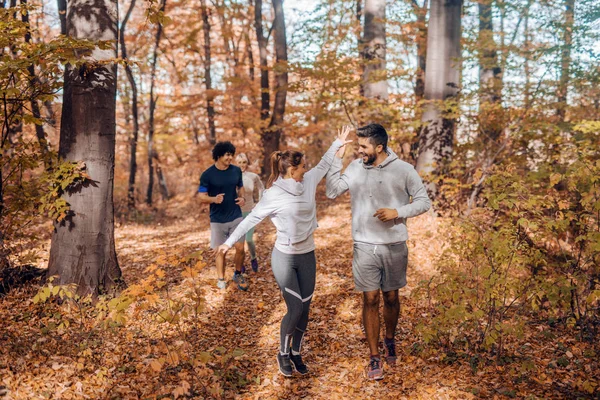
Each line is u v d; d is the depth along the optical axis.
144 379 3.36
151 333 4.21
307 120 12.41
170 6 17.25
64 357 3.54
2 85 4.66
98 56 4.79
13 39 4.70
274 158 3.46
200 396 3.15
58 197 4.85
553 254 4.83
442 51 9.14
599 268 3.92
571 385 3.17
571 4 8.42
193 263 6.68
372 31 11.77
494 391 3.15
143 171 25.45
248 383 3.42
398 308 3.56
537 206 4.21
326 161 3.63
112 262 5.03
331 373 3.57
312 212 3.46
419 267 6.26
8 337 3.78
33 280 5.18
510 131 8.41
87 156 4.81
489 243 3.75
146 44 18.09
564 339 3.91
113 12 4.95
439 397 3.13
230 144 5.21
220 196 5.09
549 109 8.34
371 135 3.36
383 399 3.17
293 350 3.57
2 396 2.91
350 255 6.97
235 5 17.28
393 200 3.40
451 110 8.81
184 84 22.34
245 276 6.06
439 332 3.77
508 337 3.93
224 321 4.63
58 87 4.89
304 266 3.45
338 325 4.53
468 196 8.98
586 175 3.96
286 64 9.77
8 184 5.25
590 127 6.66
